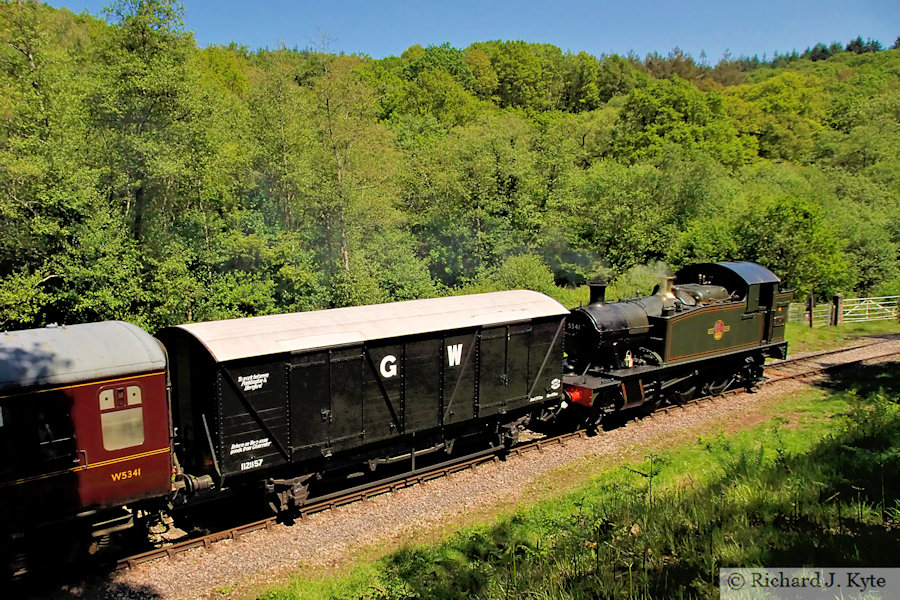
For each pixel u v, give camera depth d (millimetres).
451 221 30422
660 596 6219
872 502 7719
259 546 9336
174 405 10695
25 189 17250
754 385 17719
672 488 10250
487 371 12305
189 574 8602
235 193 24172
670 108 45031
